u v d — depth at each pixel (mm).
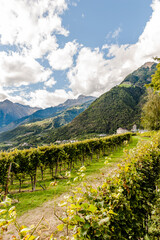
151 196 2654
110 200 1514
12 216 876
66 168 14961
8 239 3859
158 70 9258
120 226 1527
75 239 1067
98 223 1097
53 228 4172
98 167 11922
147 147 4148
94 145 17031
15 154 8172
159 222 2365
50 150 10383
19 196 7270
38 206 5984
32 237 860
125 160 2883
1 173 7367
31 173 8461
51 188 8180
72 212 1097
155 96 23656
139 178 2393
